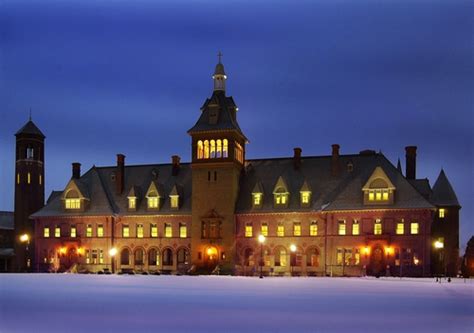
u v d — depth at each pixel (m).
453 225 84.06
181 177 93.31
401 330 17.58
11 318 20.12
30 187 103.75
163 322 19.12
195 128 86.00
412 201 75.19
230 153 84.38
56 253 92.81
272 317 20.72
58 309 23.25
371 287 43.19
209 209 84.38
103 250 90.31
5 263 108.50
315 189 83.25
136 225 90.06
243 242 83.00
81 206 92.50
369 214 77.00
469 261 87.75
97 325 18.33
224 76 88.88
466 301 28.89
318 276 75.81
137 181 95.25
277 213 81.88
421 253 73.31
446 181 86.38
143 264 88.50
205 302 27.23
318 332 17.08
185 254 87.12
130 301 27.58
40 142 106.19
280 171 87.81
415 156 84.56
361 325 18.70
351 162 84.06
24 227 102.31
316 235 79.88
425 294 34.75
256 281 54.62
